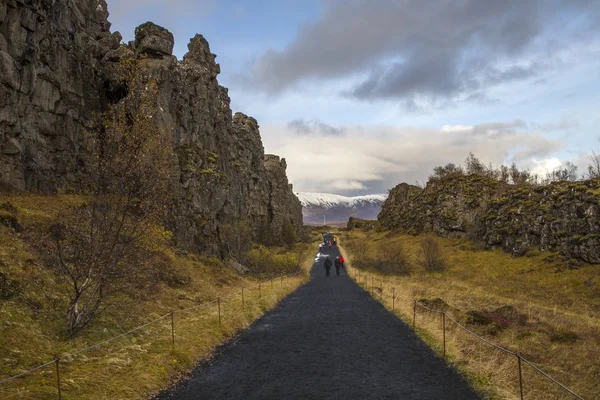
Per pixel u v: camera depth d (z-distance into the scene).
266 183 78.25
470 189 73.25
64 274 12.38
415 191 102.19
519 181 80.88
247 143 67.12
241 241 40.59
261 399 8.76
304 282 36.22
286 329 16.09
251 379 10.11
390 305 21.19
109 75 29.33
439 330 14.67
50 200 19.98
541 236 45.97
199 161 35.31
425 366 10.95
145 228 13.01
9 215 15.27
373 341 13.85
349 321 17.47
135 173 12.48
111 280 12.65
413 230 82.62
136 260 13.71
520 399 8.28
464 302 22.75
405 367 10.89
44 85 22.19
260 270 39.31
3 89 18.75
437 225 74.69
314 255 73.75
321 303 23.11
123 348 11.39
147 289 17.31
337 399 8.66
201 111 38.47
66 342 10.84
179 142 33.66
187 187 32.25
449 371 10.50
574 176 74.44
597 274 33.25
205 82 40.91
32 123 21.17
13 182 19.27
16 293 11.70
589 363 10.98
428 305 19.53
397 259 49.81
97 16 33.06
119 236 12.57
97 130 26.95
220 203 38.12
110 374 9.34
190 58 42.00
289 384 9.70
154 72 29.36
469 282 38.38
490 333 14.40
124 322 13.69
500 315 17.84
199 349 12.55
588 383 9.55
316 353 12.48
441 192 79.38
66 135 23.92
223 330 14.97
